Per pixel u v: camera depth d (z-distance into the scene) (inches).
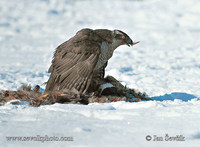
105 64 462.0
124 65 847.1
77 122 287.3
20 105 378.9
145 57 1015.6
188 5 2204.7
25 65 834.2
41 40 1339.8
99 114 314.3
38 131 260.1
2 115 318.0
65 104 362.3
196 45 1266.0
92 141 232.8
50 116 310.7
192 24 1760.6
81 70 403.2
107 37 433.7
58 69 417.1
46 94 406.9
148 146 223.8
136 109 343.9
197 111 328.5
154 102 362.3
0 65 816.9
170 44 1293.1
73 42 416.2
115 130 261.1
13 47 1173.1
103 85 438.0
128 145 223.8
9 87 523.5
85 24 1692.9
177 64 884.6
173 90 553.6
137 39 1378.0
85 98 405.4
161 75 724.7
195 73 764.0
